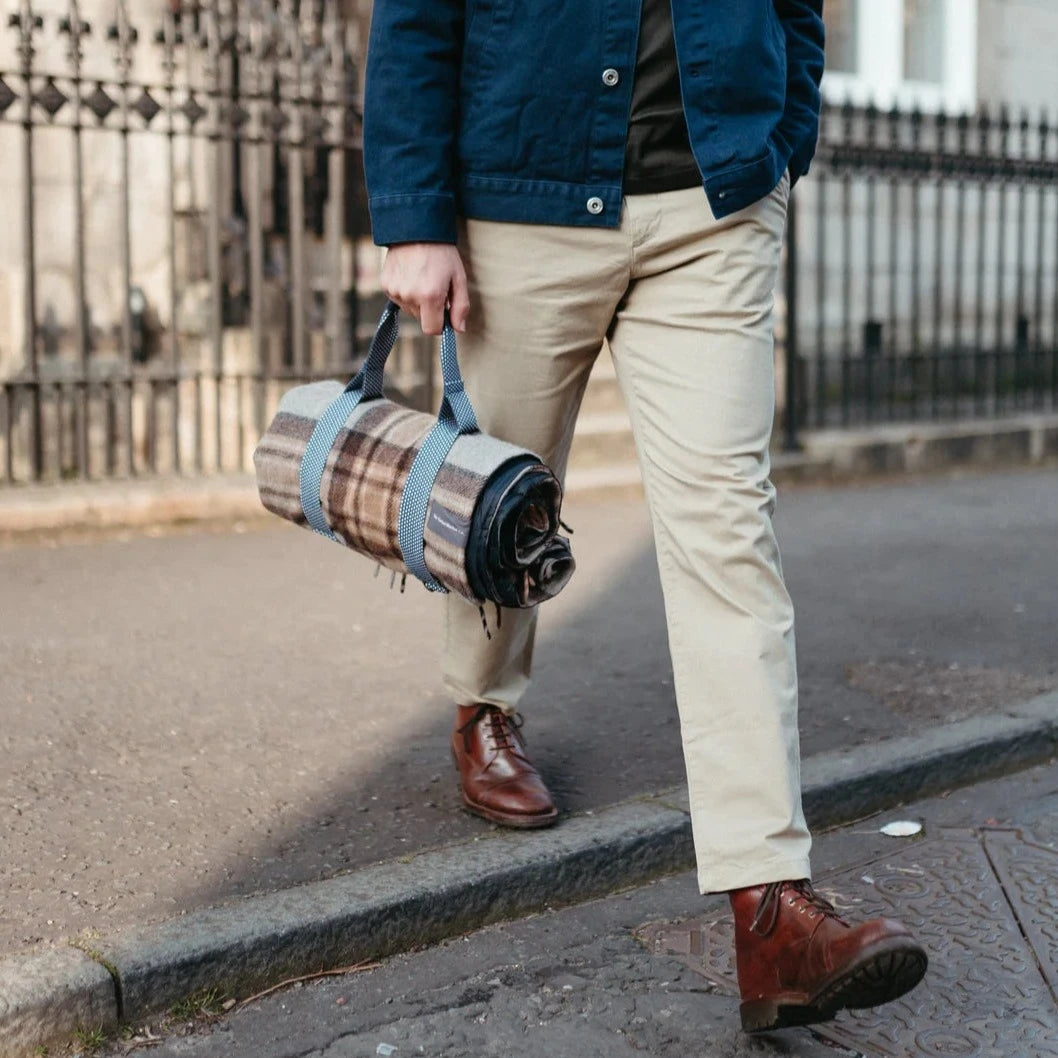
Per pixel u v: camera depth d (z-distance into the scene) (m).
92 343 7.39
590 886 2.79
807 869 2.18
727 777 2.21
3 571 5.12
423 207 2.37
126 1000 2.28
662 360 2.35
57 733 3.43
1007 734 3.47
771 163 2.30
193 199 6.43
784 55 2.42
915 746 3.36
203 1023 2.30
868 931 2.04
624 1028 2.30
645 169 2.33
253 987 2.41
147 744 3.37
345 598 4.82
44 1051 2.20
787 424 7.49
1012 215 10.56
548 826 2.87
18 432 6.92
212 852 2.76
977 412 8.72
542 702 3.74
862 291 9.80
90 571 5.16
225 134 6.23
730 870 2.19
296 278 6.54
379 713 3.62
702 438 2.28
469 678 2.90
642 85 2.32
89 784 3.10
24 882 2.61
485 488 2.20
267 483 2.58
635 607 4.75
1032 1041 2.24
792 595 5.01
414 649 4.21
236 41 6.22
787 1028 2.26
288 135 7.23
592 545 5.74
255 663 4.05
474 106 2.42
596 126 2.34
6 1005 2.17
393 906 2.55
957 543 5.95
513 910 2.69
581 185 2.37
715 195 2.27
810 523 6.42
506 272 2.45
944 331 10.29
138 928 2.42
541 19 2.34
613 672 4.01
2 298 7.20
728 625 2.25
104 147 7.44
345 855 2.75
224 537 5.80
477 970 2.50
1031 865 2.90
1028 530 6.24
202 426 6.71
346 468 2.41
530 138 2.38
